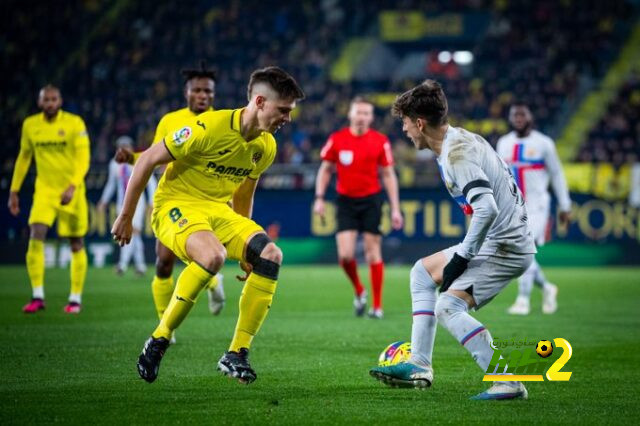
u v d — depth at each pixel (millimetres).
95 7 45000
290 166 31859
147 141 38938
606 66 44469
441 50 48000
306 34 45031
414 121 7680
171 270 10977
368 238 15461
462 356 10484
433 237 29500
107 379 8688
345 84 42719
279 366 9711
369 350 11047
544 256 29891
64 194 14336
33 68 41906
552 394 8062
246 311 7859
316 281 23422
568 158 40562
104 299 17625
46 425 6688
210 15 45625
